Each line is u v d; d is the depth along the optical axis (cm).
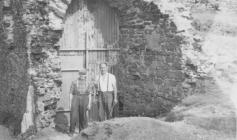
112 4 864
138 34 835
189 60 711
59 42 780
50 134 723
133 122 545
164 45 766
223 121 365
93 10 851
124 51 878
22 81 775
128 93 866
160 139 495
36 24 742
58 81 765
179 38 730
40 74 741
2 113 904
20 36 778
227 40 640
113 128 532
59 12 757
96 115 843
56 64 762
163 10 771
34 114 736
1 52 902
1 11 866
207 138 428
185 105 658
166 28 761
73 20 827
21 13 762
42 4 746
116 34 886
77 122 771
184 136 486
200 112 567
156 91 784
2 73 914
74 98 715
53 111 760
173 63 741
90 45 851
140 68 832
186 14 788
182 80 716
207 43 723
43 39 746
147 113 802
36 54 743
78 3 831
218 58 647
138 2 822
